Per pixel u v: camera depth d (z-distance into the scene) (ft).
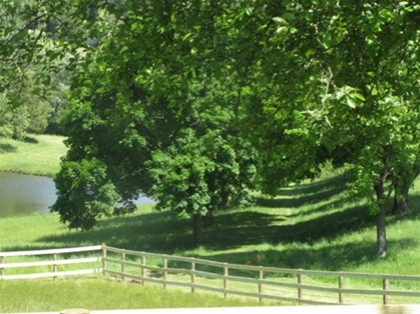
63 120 153.89
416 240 122.31
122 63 32.76
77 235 176.76
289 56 31.76
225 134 144.97
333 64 32.17
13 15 31.30
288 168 135.33
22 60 31.91
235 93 37.78
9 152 367.25
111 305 79.61
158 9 31.35
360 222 148.15
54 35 31.86
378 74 34.83
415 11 31.45
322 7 29.01
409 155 108.47
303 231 157.89
